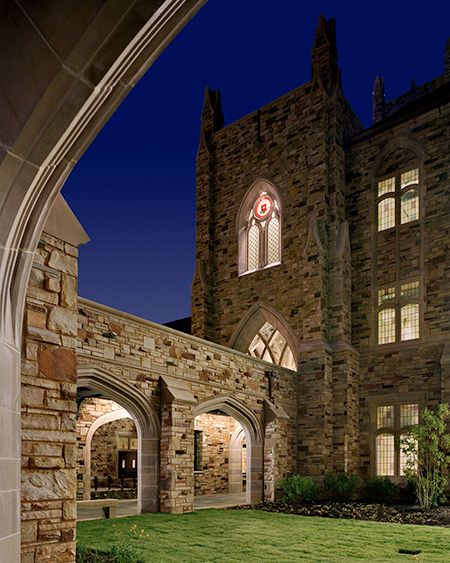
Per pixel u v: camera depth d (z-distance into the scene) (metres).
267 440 17.11
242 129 24.48
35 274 5.10
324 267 20.28
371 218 20.75
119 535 9.75
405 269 19.55
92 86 3.02
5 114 3.04
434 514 13.87
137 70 3.14
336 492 17.27
